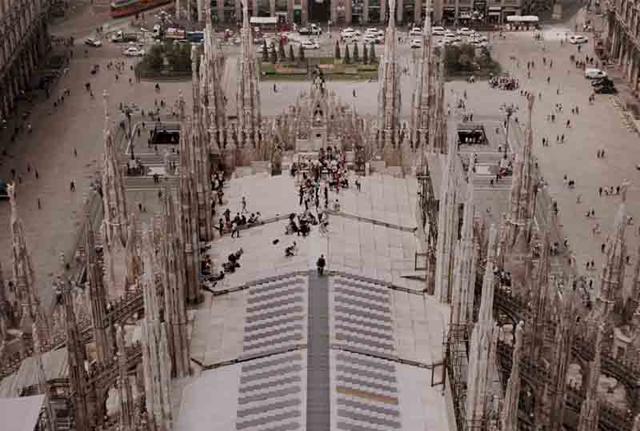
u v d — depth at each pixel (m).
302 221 118.31
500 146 171.00
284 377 91.81
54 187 157.12
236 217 122.69
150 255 78.50
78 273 129.62
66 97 197.62
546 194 153.75
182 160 105.81
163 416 79.81
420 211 123.00
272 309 103.12
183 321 92.75
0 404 69.31
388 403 89.50
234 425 86.38
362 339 98.31
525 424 85.81
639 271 101.75
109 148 100.12
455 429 81.81
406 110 185.00
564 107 191.38
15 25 194.88
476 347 72.25
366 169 137.50
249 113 139.00
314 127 137.50
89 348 98.44
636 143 175.50
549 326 91.69
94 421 86.94
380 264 113.88
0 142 175.38
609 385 95.44
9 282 125.12
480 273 97.25
